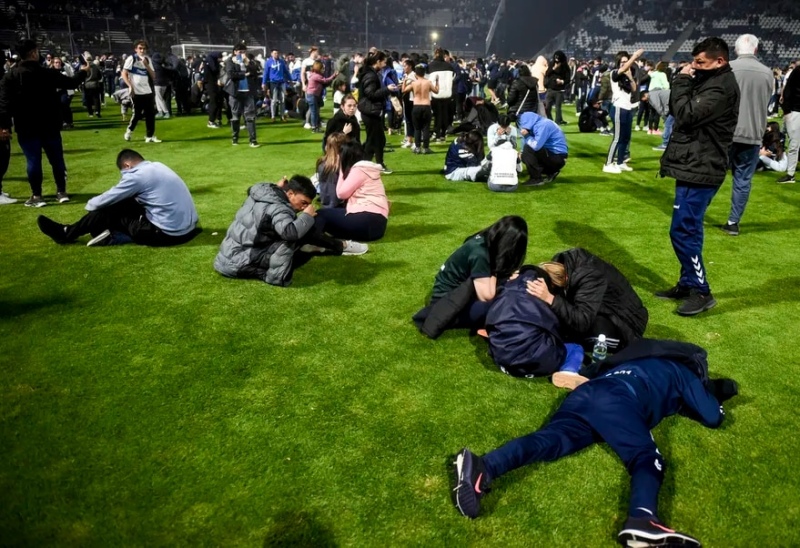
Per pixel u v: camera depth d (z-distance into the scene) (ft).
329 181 20.80
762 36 120.16
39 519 8.05
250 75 38.73
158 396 10.89
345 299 15.24
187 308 14.53
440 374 11.85
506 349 11.29
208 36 138.51
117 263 17.38
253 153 36.70
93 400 10.73
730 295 15.67
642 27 137.49
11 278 16.16
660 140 44.91
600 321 11.85
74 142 40.47
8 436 9.71
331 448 9.62
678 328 13.84
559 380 11.20
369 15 184.85
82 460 9.20
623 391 9.32
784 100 29.01
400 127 50.34
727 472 9.23
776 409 10.83
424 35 188.14
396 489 8.77
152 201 18.12
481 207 24.18
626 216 23.02
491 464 8.39
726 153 13.64
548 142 27.73
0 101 21.61
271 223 15.72
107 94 84.58
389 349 12.79
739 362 12.38
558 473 9.18
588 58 135.95
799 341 13.29
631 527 7.51
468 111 49.16
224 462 9.23
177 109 63.72
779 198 26.27
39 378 11.39
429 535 7.97
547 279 11.73
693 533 8.07
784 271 17.38
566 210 23.80
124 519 8.10
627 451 8.60
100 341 12.86
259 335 13.29
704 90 13.33
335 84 41.93
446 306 12.86
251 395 11.00
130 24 132.26
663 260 18.22
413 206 24.26
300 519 8.18
